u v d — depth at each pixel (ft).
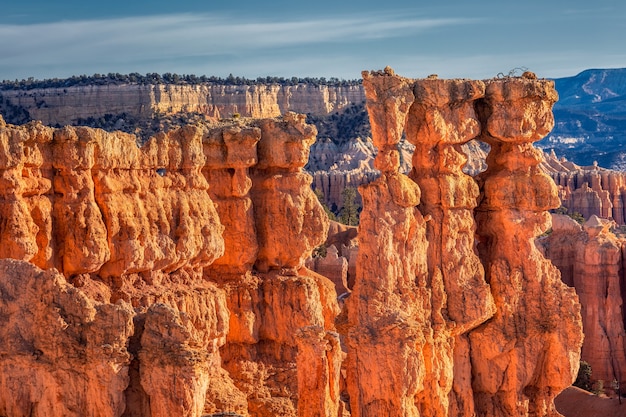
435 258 221.25
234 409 218.59
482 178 233.76
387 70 218.18
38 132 202.08
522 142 229.45
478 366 226.99
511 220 227.61
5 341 162.09
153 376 156.66
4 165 194.80
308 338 192.95
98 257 207.31
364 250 212.23
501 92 226.17
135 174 220.64
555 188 229.45
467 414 224.74
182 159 232.94
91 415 157.89
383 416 205.26
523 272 228.84
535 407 232.12
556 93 231.09
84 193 207.41
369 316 208.54
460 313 220.64
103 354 156.35
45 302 161.79
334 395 195.93
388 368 203.92
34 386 160.66
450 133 222.48
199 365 156.97
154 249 220.02
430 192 222.07
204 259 237.45
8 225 195.11
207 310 229.45
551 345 229.25
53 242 204.95
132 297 214.07
